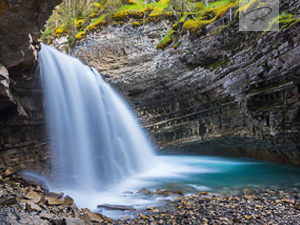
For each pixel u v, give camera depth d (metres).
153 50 16.91
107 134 14.34
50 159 9.39
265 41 10.12
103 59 18.84
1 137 7.62
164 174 12.48
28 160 8.41
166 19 17.34
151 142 18.08
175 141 17.05
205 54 14.04
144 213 5.86
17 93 8.01
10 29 5.49
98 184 9.78
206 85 14.41
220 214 5.48
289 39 8.90
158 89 17.22
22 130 8.47
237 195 7.43
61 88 10.88
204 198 7.09
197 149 17.89
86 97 13.27
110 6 19.19
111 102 16.34
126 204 6.85
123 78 17.89
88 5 22.27
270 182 8.97
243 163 14.59
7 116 7.64
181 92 16.17
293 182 8.70
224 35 12.83
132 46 17.81
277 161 12.35
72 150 10.70
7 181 6.66
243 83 11.70
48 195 6.19
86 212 5.37
